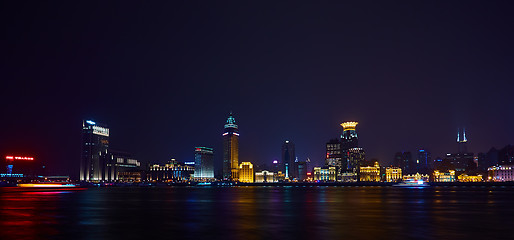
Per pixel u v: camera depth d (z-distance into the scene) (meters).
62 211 83.56
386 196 170.62
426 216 73.44
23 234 50.28
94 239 46.81
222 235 49.91
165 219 68.75
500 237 48.31
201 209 91.81
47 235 49.62
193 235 50.00
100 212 82.25
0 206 96.56
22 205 100.62
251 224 61.28
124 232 52.53
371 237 48.19
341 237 48.25
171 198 154.75
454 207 97.62
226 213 80.75
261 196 176.00
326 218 70.06
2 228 55.72
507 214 77.50
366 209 91.00
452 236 49.03
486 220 66.50
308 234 50.59
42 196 159.00
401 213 79.75
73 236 49.00
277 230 54.31
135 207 98.75
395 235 49.72
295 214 78.00
